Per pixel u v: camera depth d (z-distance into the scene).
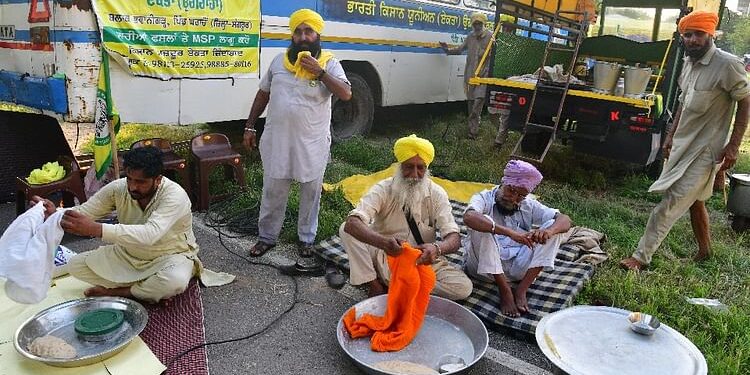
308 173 3.86
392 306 2.98
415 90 8.09
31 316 2.92
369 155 6.63
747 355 3.04
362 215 3.14
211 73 5.27
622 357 2.48
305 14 3.67
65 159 4.54
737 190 5.05
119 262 3.21
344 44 6.77
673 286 3.87
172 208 3.10
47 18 4.50
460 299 3.43
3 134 4.71
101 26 4.41
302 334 3.14
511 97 6.46
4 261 2.71
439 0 8.02
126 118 4.75
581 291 3.75
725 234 5.12
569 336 2.63
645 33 7.65
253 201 4.94
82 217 2.85
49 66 4.60
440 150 7.45
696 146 3.89
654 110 5.82
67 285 3.32
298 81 3.72
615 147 6.29
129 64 4.63
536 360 3.05
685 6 5.77
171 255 3.26
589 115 5.95
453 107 10.52
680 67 6.21
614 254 4.41
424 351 2.94
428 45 8.06
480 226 3.29
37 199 3.03
